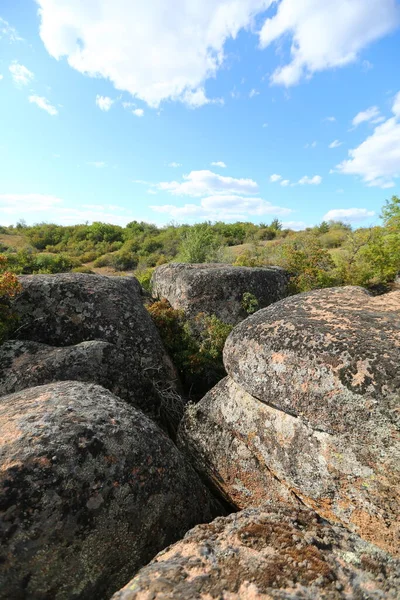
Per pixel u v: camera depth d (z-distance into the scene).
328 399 2.57
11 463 2.12
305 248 11.18
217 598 1.56
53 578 1.97
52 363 4.11
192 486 2.87
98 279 5.90
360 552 1.89
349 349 2.61
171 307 7.41
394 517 2.33
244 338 3.38
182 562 1.77
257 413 3.23
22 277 5.57
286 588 1.61
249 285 7.46
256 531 1.97
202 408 3.89
